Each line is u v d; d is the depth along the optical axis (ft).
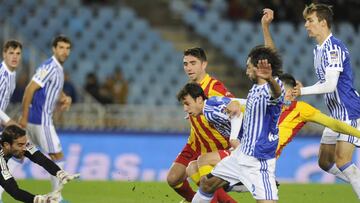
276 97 60.03
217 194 71.00
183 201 81.10
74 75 167.94
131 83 169.07
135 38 179.63
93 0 187.83
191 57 73.97
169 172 78.28
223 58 182.80
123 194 96.53
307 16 75.87
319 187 108.17
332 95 76.02
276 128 63.00
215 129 72.54
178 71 173.47
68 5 184.03
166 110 152.66
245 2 189.16
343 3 185.68
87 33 177.99
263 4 186.50
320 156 79.92
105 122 148.25
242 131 67.82
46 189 104.47
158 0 192.75
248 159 62.64
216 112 68.64
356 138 74.84
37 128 92.84
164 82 170.50
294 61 180.04
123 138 134.92
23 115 91.66
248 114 62.75
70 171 131.85
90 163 132.87
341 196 96.17
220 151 71.10
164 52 177.47
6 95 89.92
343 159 75.46
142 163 133.90
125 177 132.67
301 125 70.03
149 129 145.59
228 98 69.31
